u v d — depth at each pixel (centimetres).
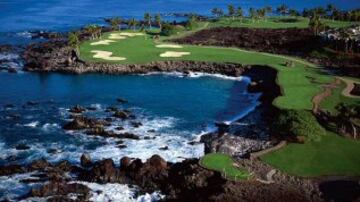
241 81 12638
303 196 6369
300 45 15412
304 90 10600
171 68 13700
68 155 8044
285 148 7806
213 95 11494
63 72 13788
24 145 8444
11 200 6600
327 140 8056
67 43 17112
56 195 6688
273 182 6769
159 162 7256
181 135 8875
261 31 18450
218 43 16625
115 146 8338
